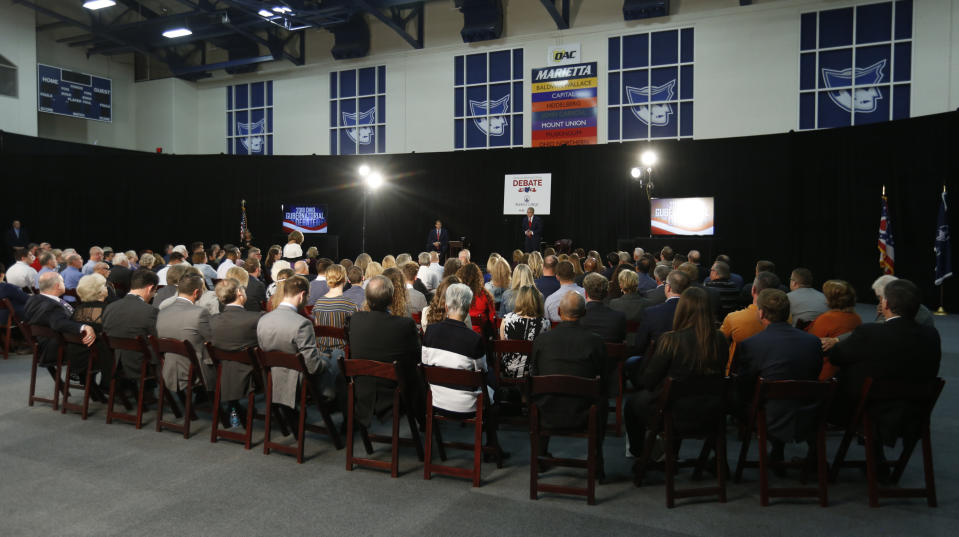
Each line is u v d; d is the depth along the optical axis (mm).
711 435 3047
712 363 2982
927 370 2969
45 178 13961
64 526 2768
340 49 17469
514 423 4074
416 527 2781
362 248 16297
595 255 7379
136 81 20328
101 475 3363
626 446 3906
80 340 4328
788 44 13398
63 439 3945
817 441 3041
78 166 14555
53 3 17203
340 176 16547
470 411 3307
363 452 3777
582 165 14453
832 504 3047
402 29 16422
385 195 16344
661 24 14477
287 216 15555
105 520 2830
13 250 12703
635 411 3311
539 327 3908
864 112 12852
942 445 3842
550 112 15672
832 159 11586
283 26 16312
